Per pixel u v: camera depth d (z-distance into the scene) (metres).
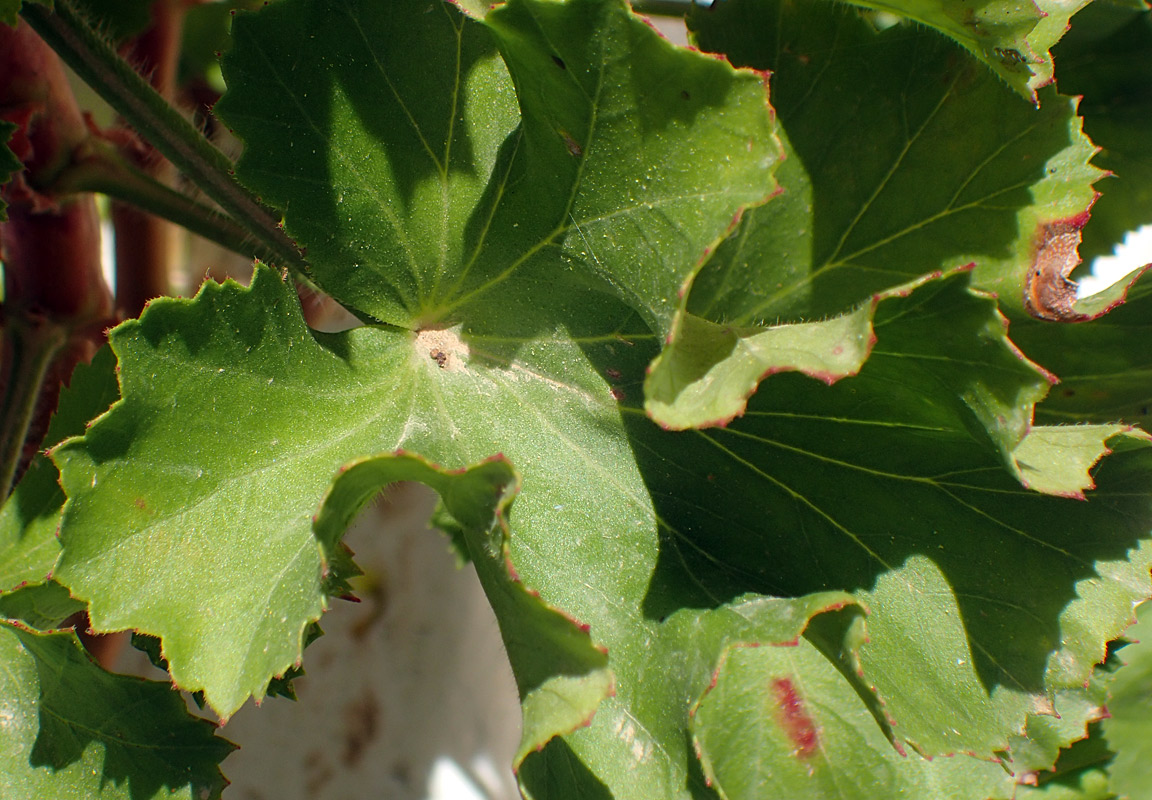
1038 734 0.17
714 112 0.13
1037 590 0.15
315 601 0.13
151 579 0.14
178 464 0.14
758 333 0.14
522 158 0.15
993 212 0.15
